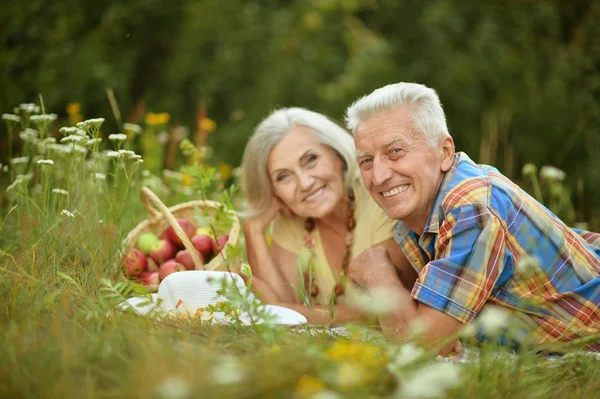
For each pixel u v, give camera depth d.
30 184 3.54
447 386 1.44
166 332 1.78
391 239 2.70
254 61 7.54
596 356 1.94
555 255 2.16
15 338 1.59
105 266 2.50
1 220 2.99
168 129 7.09
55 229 2.53
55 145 2.84
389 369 1.46
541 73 7.84
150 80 7.86
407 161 2.16
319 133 2.76
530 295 2.13
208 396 1.32
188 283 2.24
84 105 7.07
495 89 7.62
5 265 2.23
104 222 2.75
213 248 2.79
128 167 3.27
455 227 2.04
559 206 3.82
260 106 7.19
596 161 6.99
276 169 2.77
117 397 1.37
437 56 7.55
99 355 1.56
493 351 1.88
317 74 7.55
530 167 3.47
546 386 1.69
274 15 7.78
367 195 2.81
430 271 2.03
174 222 2.61
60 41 7.30
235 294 1.80
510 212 2.12
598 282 2.16
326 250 2.91
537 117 7.43
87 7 7.75
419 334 1.87
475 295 2.01
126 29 7.72
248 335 1.89
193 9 7.62
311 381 1.32
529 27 8.01
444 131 2.22
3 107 6.89
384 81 7.46
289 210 2.95
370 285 2.26
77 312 1.81
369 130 2.21
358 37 7.86
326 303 2.86
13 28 7.29
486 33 7.59
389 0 8.00
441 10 7.68
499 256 2.05
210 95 7.32
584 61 7.78
